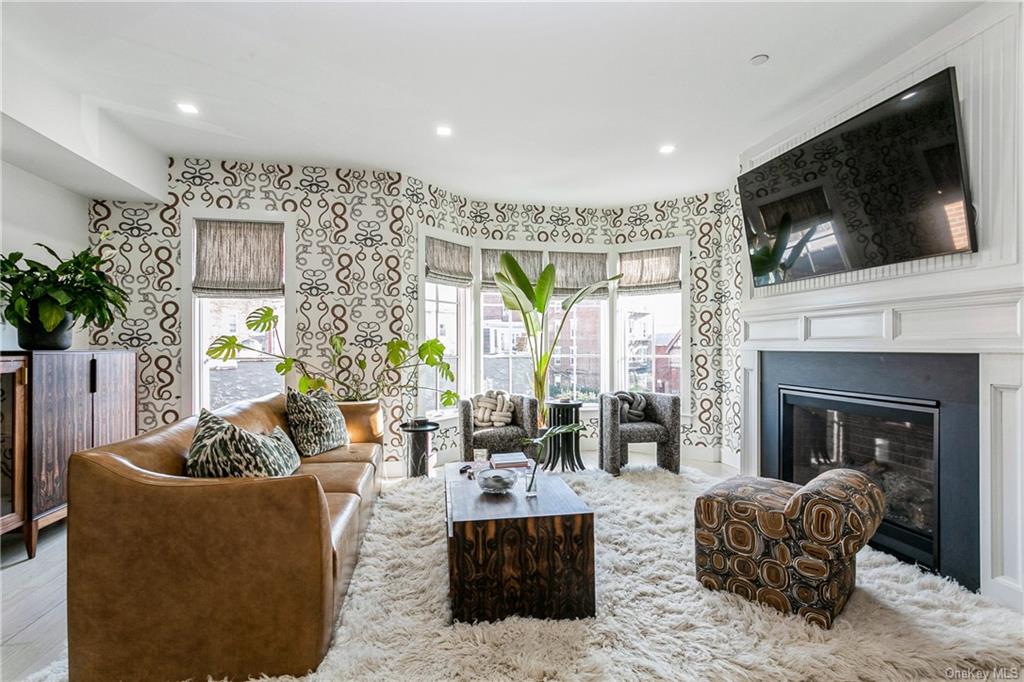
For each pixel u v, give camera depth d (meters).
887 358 2.44
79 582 1.46
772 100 2.85
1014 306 1.89
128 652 1.47
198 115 3.03
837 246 2.68
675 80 2.63
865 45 2.31
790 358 3.13
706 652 1.58
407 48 2.33
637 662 1.53
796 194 2.90
